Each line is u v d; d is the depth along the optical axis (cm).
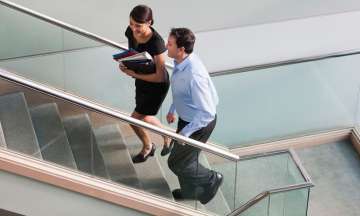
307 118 1023
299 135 1031
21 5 844
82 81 831
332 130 1041
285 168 827
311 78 994
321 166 1009
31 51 816
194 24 915
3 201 726
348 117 1039
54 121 711
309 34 971
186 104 709
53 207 736
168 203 757
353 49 997
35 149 711
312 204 948
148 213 756
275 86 985
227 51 948
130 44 741
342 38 989
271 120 1008
